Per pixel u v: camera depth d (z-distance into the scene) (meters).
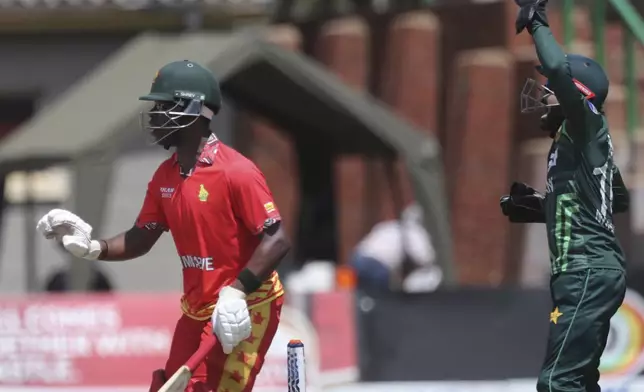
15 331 34.66
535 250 52.88
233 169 19.36
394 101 56.84
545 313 36.06
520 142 54.53
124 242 20.61
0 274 53.12
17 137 42.06
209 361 19.48
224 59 44.31
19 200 52.00
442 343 36.00
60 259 52.84
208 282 19.59
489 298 36.12
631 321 35.09
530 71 54.12
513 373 35.88
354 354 35.66
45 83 55.97
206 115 19.59
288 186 57.06
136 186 51.66
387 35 57.59
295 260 55.28
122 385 34.34
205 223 19.44
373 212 56.34
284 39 57.41
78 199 39.94
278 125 54.19
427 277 45.91
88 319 34.62
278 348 34.72
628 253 46.09
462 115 54.78
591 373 19.34
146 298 34.75
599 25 47.97
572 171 19.27
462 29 56.47
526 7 19.22
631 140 47.28
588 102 19.17
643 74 52.09
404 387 35.78
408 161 45.78
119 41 56.12
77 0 54.47
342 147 52.94
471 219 54.16
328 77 46.09
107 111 41.62
